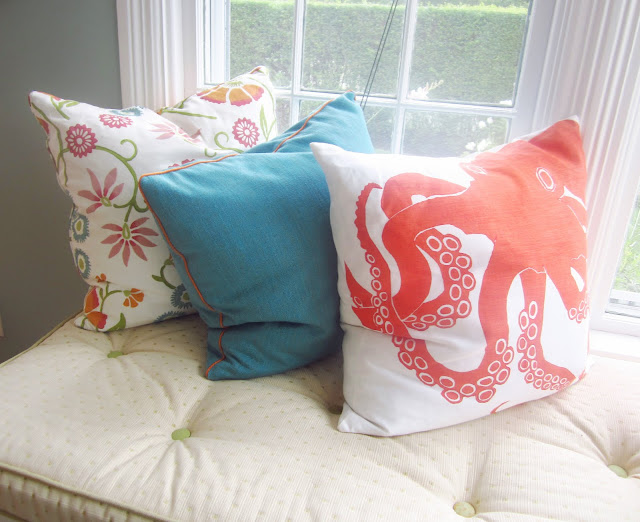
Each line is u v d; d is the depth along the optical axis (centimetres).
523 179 76
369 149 96
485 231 70
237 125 101
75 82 120
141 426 71
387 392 71
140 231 88
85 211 89
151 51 113
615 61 89
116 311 92
